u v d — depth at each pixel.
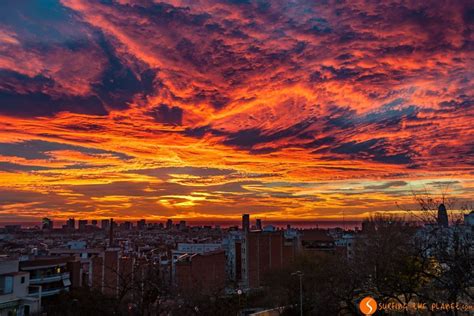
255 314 42.25
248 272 84.50
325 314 33.34
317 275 44.88
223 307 35.16
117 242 158.00
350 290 30.72
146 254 109.25
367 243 36.81
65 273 59.62
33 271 55.59
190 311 32.31
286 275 48.53
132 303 28.73
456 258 17.88
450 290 17.86
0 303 44.91
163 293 28.66
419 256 21.55
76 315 40.44
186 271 72.50
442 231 20.28
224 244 139.75
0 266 47.91
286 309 45.66
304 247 104.06
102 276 63.84
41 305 50.84
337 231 164.75
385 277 24.72
